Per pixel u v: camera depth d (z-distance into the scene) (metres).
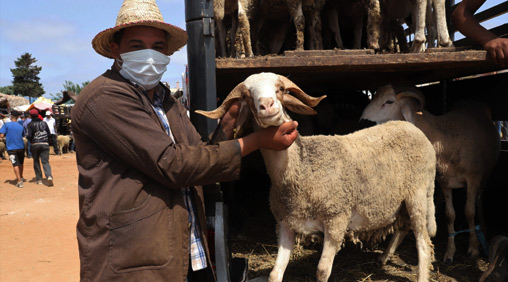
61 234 5.14
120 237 1.41
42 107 18.22
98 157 1.47
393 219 2.86
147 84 1.63
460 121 3.59
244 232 4.20
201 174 1.48
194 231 1.77
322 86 5.40
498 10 4.02
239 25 3.83
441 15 3.59
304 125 4.96
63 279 3.64
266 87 1.90
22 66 59.03
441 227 4.34
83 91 1.49
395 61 2.84
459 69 3.72
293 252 3.63
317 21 4.39
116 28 1.55
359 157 2.54
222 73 3.18
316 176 2.38
